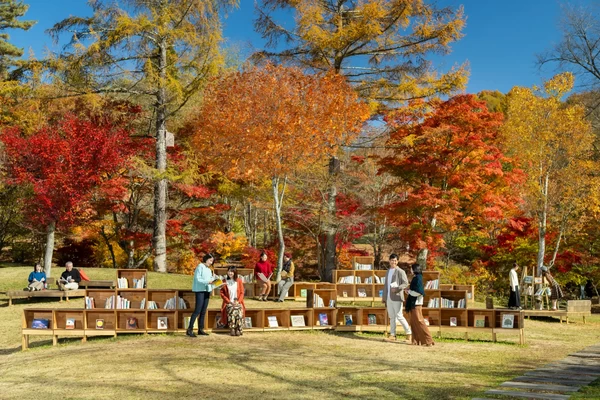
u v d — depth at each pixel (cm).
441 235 2542
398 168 2422
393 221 2553
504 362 1054
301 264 3272
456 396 737
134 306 1389
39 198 2105
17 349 1305
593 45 2844
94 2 2503
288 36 2670
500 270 3266
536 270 3044
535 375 899
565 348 1304
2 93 2720
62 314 1338
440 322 1393
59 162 2114
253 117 2056
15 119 2773
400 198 2912
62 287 1911
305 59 2714
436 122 2370
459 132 2359
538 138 2752
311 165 2342
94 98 2512
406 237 2417
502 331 1348
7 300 1942
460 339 1400
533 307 2255
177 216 3034
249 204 3130
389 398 734
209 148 2402
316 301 1455
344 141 2270
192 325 1307
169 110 2680
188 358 1022
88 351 1138
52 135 2208
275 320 1412
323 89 2097
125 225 3123
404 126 2416
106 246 3231
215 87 2319
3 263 3450
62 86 2609
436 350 1176
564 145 2747
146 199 3278
